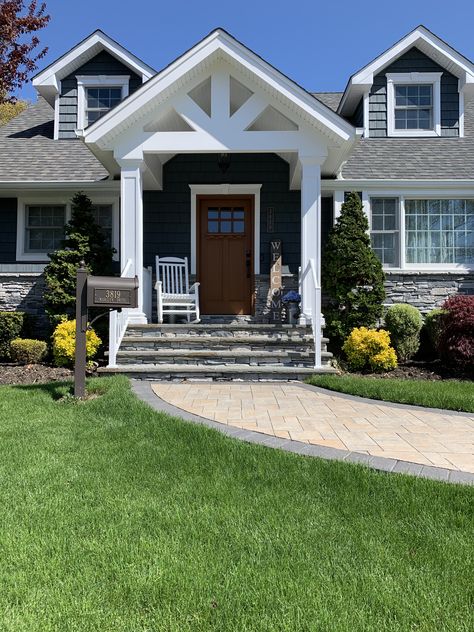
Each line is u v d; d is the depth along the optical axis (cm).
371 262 884
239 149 816
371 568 228
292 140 816
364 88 1127
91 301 574
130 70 1155
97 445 402
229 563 232
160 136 816
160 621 192
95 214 1070
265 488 319
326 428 468
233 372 725
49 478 334
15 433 434
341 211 912
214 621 192
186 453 383
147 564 230
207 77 821
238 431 455
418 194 1001
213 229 1067
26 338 936
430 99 1141
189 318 1007
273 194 1048
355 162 1049
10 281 980
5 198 1066
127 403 535
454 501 296
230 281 1062
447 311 826
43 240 1076
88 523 271
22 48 1009
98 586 214
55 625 189
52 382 679
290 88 789
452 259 1014
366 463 360
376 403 582
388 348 796
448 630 188
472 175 1000
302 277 820
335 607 200
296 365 750
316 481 329
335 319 882
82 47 1136
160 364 748
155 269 1038
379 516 281
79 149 1132
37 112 1316
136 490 314
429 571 226
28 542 250
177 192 1050
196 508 289
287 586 212
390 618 194
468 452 392
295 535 258
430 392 603
